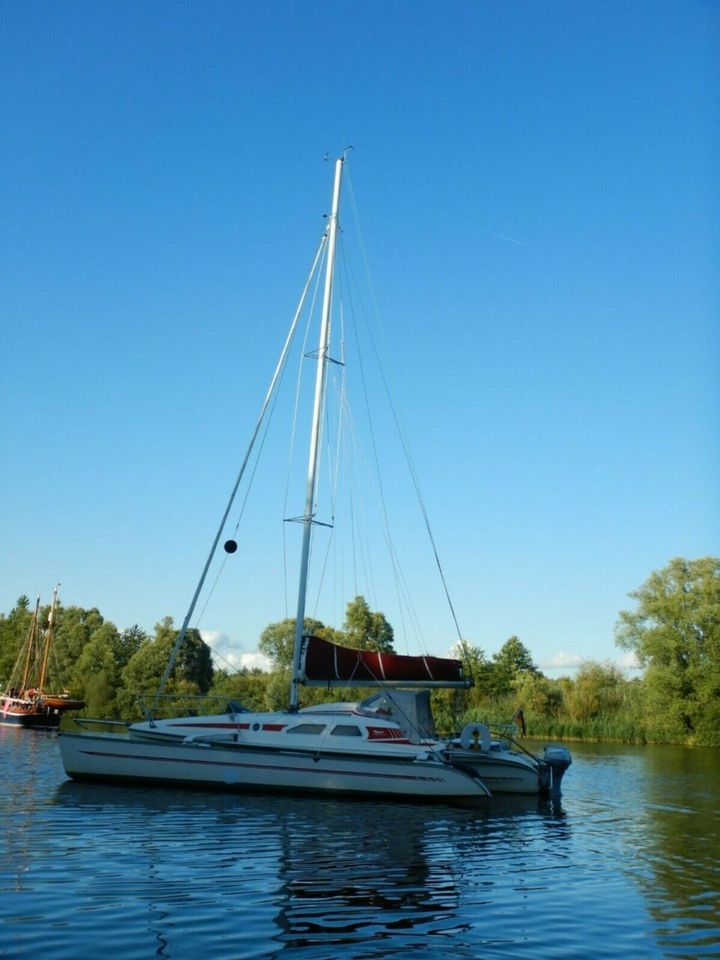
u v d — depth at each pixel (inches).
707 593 2258.9
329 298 1066.7
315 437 1024.9
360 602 2546.8
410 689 926.4
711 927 397.7
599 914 418.3
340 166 1117.1
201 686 2861.7
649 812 832.9
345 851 561.6
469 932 379.6
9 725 2292.1
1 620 3799.2
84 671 3176.7
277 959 331.0
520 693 2432.3
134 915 384.2
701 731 2066.9
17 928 360.2
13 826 623.2
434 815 756.0
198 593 994.7
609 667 2443.4
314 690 1627.7
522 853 588.1
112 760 867.4
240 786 836.0
